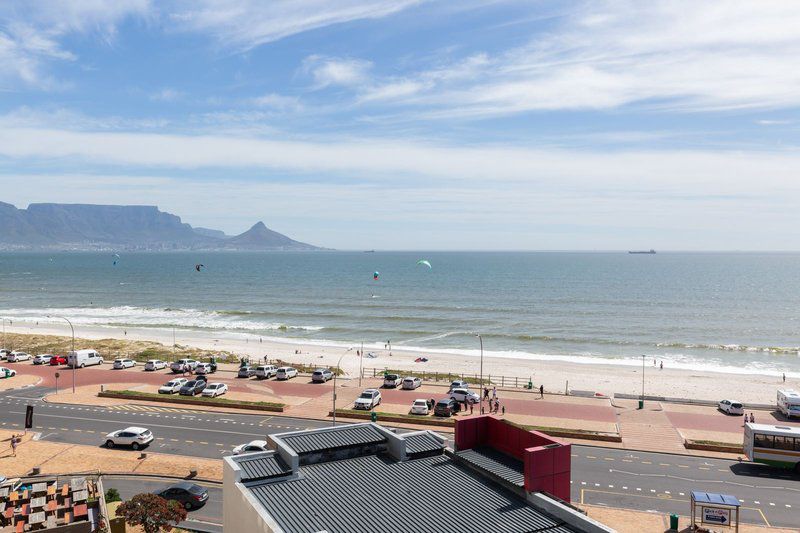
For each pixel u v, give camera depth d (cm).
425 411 5672
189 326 13675
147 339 11569
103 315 15675
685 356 10544
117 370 7906
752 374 8944
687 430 5266
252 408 5897
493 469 2323
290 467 2312
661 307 17538
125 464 4222
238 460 2372
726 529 3247
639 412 5872
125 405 6031
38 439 4847
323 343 11362
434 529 1884
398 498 2123
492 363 9375
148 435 4675
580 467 4272
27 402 6131
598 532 1809
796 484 3975
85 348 9994
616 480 4012
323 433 2669
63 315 15588
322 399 6344
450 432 5169
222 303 18612
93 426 5241
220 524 3247
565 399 6384
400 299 19638
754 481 4022
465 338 12188
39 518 2852
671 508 3547
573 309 16962
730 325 14288
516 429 2448
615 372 8781
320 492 2169
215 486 3819
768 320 15125
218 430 5153
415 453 2555
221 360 8975
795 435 4178
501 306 17638
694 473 4169
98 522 2947
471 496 2150
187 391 6406
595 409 5947
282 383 7156
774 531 3247
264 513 1834
